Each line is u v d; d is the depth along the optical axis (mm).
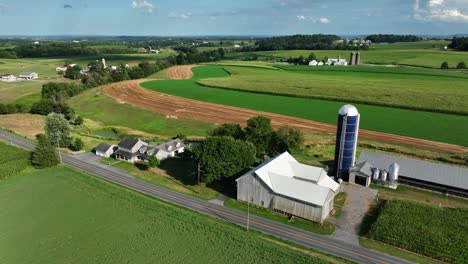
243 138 82625
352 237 50438
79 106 149750
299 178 62719
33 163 78062
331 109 131875
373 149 90500
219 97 158000
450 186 63969
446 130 103750
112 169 77500
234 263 44031
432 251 45906
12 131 110312
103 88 188250
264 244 48250
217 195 64188
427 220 53594
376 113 123312
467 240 48156
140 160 83062
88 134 109188
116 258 45094
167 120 123188
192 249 46969
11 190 65938
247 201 61094
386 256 45969
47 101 138000
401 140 96500
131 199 61844
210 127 113938
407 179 68250
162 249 46938
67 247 47500
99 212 57125
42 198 62438
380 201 61562
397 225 51906
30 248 47375
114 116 132500
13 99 164500
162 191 65938
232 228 52562
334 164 70562
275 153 81688
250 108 136750
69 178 71688
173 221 54312
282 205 57062
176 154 86500
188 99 155375
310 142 95375
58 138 91625
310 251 46938
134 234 50562
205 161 66000
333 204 59750
